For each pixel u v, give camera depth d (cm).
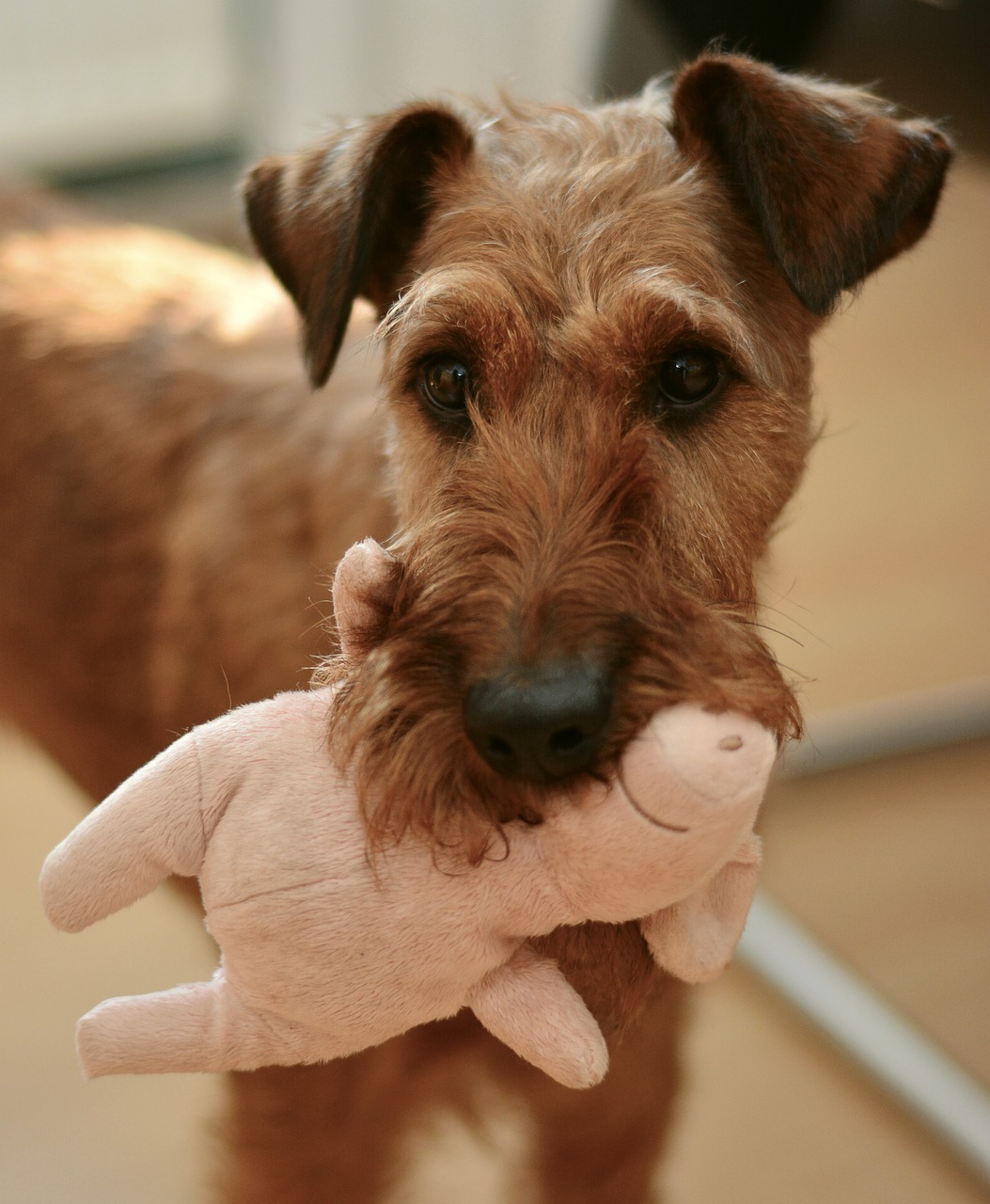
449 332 62
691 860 48
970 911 100
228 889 50
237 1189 73
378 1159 74
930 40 95
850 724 110
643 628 53
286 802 50
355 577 55
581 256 62
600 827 48
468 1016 66
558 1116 72
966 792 110
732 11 95
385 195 69
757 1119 86
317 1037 51
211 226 174
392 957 50
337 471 75
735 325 61
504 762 49
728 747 47
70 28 178
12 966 92
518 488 57
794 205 62
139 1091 86
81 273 94
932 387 158
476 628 52
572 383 60
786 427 63
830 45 96
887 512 139
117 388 86
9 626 86
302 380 81
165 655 80
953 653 122
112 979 92
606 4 103
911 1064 87
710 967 52
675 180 65
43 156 181
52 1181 81
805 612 126
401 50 179
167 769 50
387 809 50
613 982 53
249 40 182
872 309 171
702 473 61
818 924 99
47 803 106
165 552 81
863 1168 84
